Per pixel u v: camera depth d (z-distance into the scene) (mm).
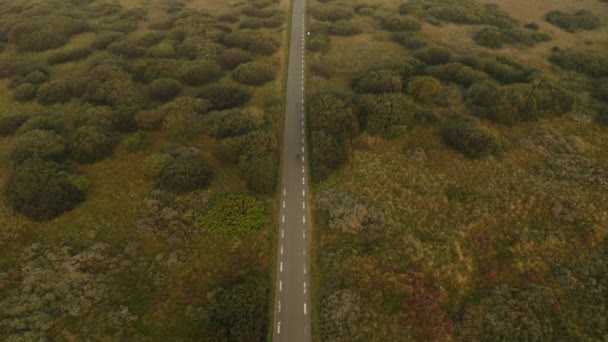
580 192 64562
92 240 57938
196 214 60656
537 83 85562
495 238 58500
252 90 89250
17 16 123500
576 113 81312
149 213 61344
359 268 54031
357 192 64625
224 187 65250
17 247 57125
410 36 110125
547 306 50688
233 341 46250
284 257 55875
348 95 83938
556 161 70250
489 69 94312
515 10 129625
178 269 54094
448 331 48312
